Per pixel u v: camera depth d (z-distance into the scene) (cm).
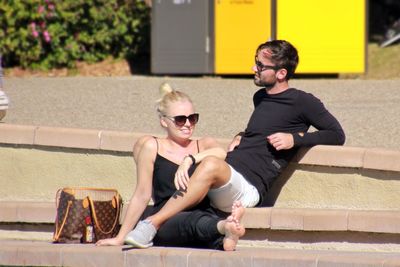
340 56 4262
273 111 2208
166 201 2117
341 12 4247
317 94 3612
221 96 3553
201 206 2128
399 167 2156
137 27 4669
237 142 2241
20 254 2070
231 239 1958
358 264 1864
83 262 2025
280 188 2277
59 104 3341
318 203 2247
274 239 2183
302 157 2238
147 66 4616
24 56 4509
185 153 2142
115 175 2406
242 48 4262
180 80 4150
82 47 4603
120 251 1997
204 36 4300
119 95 3581
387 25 5609
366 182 2202
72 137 2431
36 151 2475
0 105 2662
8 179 2505
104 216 2180
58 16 4500
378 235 2109
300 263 1892
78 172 2441
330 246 2148
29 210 2341
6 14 4453
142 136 2336
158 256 1964
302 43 4238
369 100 3444
